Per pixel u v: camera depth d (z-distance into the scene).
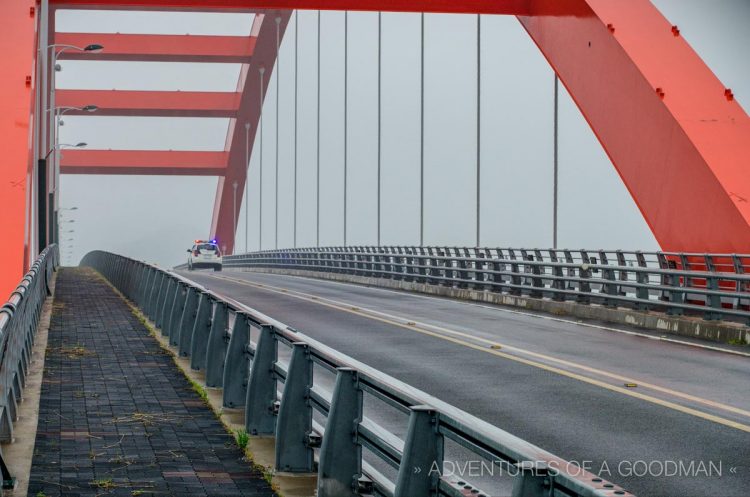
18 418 17.11
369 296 56.69
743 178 39.59
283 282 75.62
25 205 45.19
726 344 31.45
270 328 16.53
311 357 14.11
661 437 17.00
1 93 50.25
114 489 12.86
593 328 36.75
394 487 10.24
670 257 42.94
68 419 17.38
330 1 61.38
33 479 13.27
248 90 137.25
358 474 11.61
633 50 46.31
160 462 14.44
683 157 41.81
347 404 11.70
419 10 61.91
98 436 16.05
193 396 19.94
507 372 24.91
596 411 19.45
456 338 33.00
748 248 37.56
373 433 10.81
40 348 26.56
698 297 36.62
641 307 38.72
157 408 18.53
